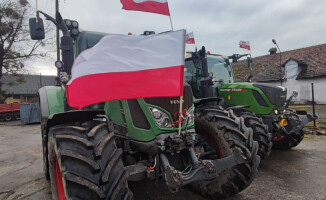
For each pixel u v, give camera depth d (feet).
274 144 17.79
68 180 5.85
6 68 70.79
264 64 75.92
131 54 7.04
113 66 6.90
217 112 10.28
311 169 13.20
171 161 8.08
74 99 6.45
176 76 6.86
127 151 8.45
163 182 7.88
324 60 65.92
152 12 8.81
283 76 68.18
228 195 9.05
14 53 69.10
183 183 6.84
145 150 8.00
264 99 15.58
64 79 10.02
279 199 9.61
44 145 11.44
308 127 25.16
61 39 10.10
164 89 6.90
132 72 6.93
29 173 13.94
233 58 20.48
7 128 42.19
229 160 7.58
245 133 9.02
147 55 7.02
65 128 7.38
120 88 6.90
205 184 9.65
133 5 8.86
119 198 6.01
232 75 19.45
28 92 98.58
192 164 7.84
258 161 8.88
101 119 7.75
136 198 9.95
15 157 18.19
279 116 15.65
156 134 7.80
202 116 10.17
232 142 8.78
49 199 10.36
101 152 6.31
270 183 11.30
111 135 6.94
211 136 9.99
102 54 6.92
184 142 7.89
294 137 16.98
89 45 11.57
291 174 12.49
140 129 7.97
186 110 8.12
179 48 6.92
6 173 14.07
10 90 95.91
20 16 67.56
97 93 6.72
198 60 12.14
